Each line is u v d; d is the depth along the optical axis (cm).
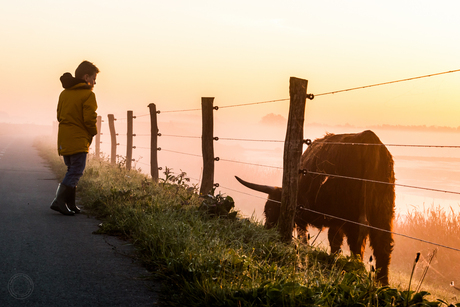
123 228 396
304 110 442
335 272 307
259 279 255
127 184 673
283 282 249
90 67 499
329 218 529
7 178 796
